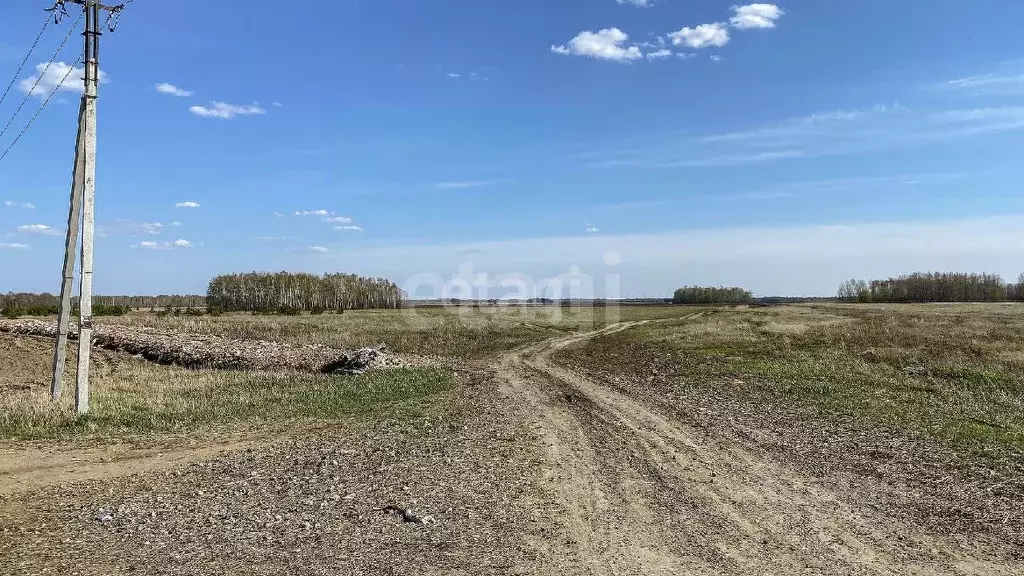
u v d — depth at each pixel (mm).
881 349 28672
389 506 8633
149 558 6883
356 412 16812
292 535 7590
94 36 15578
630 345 37812
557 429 14398
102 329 39469
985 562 6715
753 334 39469
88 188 15250
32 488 10008
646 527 7891
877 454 11453
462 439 13188
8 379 24094
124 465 11492
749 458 11547
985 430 13164
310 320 60469
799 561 6797
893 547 7164
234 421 15633
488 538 7477
